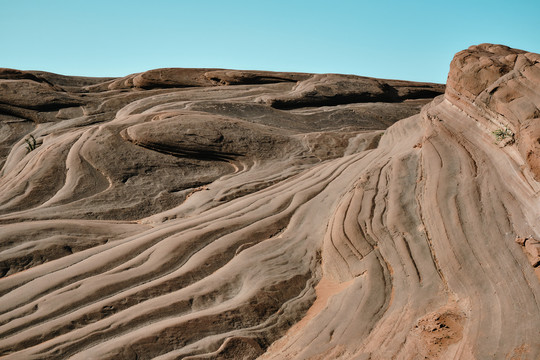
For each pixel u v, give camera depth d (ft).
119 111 80.28
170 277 31.32
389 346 23.54
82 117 78.23
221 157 54.19
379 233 32.45
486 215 28.22
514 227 26.66
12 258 33.78
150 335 25.79
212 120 58.80
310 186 43.04
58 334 26.27
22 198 44.55
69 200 44.50
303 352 24.91
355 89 94.38
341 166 46.37
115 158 50.65
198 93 86.28
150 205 45.50
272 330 27.73
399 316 25.50
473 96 35.65
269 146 56.65
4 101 77.41
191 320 27.04
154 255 33.73
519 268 24.22
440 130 37.91
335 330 26.03
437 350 22.26
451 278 26.61
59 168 48.96
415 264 28.94
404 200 34.27
